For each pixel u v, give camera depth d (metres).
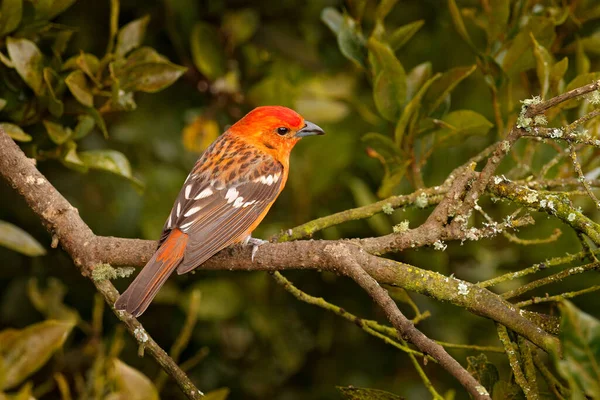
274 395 12.97
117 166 9.70
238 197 9.85
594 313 12.46
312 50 13.02
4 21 9.49
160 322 13.03
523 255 12.48
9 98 9.76
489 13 10.52
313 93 12.75
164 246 8.63
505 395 7.71
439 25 12.91
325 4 12.93
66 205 8.52
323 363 13.02
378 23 10.63
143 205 12.41
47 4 9.68
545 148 11.27
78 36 12.36
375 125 12.63
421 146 10.31
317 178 12.45
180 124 12.95
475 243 12.33
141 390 7.75
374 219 11.92
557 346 6.55
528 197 7.43
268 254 8.05
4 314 12.54
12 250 12.72
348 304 12.81
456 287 7.27
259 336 12.64
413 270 7.47
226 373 12.98
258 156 10.38
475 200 7.54
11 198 12.55
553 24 9.83
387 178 10.07
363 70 10.87
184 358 13.07
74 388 12.20
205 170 10.07
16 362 7.09
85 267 8.35
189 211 9.42
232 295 12.31
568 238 12.12
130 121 12.62
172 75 9.92
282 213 12.66
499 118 10.20
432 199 8.80
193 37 12.42
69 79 9.34
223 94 12.84
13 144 8.72
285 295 12.73
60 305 11.46
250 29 12.70
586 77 9.16
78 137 9.77
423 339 6.49
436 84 10.12
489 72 10.23
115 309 7.86
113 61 9.81
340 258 7.61
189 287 12.62
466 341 12.50
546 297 7.62
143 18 10.09
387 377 12.92
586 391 5.37
